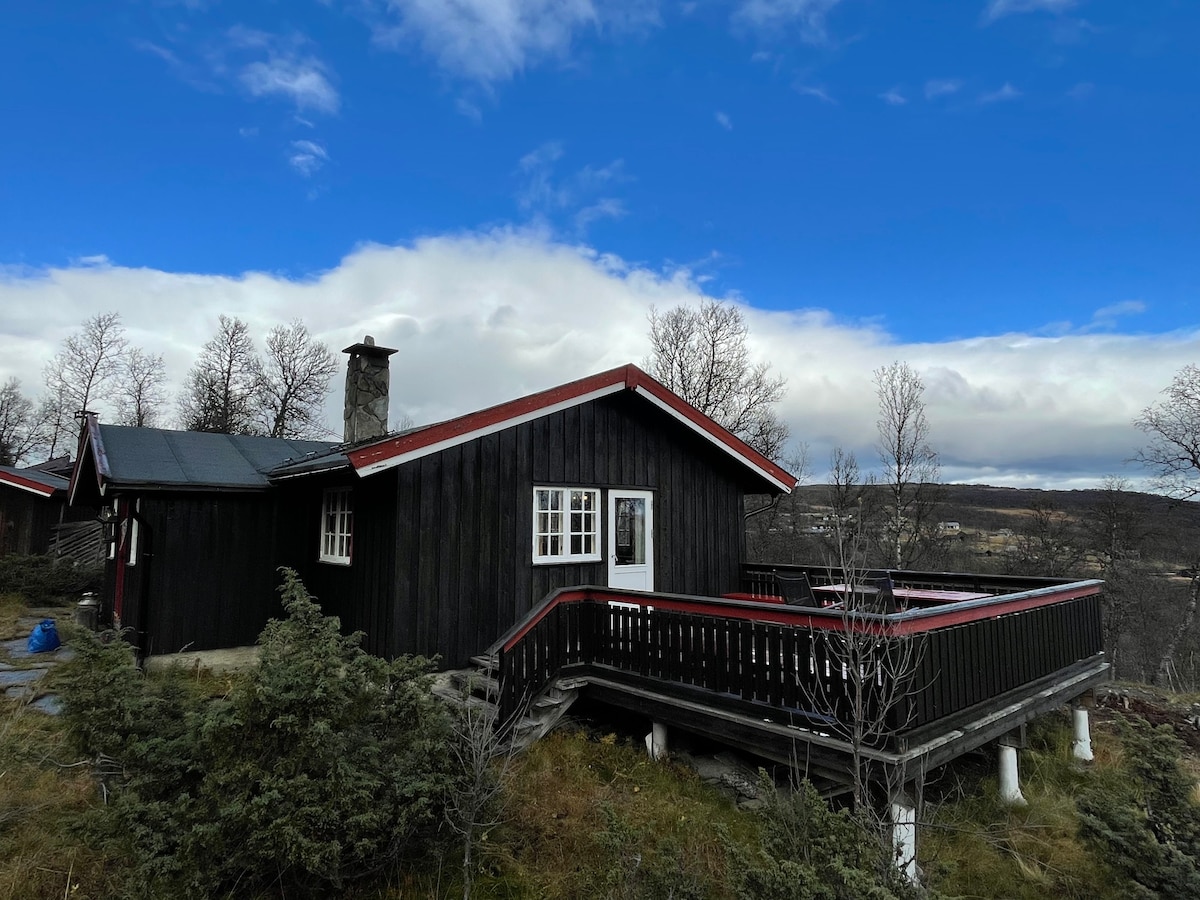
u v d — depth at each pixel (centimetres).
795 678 490
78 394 3869
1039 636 611
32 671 821
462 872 391
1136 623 2062
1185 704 856
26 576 1428
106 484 831
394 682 395
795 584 726
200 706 375
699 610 562
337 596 837
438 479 730
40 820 425
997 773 592
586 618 668
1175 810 379
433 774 379
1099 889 429
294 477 828
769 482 1073
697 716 549
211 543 897
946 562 2139
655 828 461
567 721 639
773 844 331
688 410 933
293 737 325
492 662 563
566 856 420
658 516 947
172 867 294
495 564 770
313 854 302
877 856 305
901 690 429
